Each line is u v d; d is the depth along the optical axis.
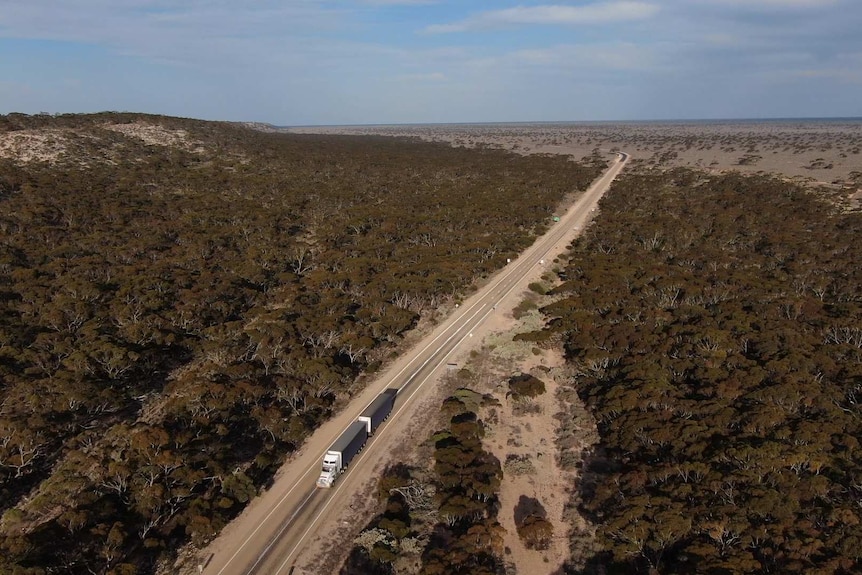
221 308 78.12
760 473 43.03
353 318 79.88
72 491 43.34
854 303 77.94
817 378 58.84
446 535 42.56
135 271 86.06
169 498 42.97
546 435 57.03
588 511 45.28
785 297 81.25
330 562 40.06
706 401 53.38
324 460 48.41
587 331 74.12
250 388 57.25
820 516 38.56
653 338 68.50
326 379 61.56
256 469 49.59
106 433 52.38
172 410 53.97
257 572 38.88
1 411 51.47
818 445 45.88
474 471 48.00
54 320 67.12
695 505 40.34
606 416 56.41
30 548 35.59
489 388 66.31
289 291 88.50
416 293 87.75
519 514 45.62
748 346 67.25
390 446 54.09
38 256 87.50
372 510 45.44
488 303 91.19
